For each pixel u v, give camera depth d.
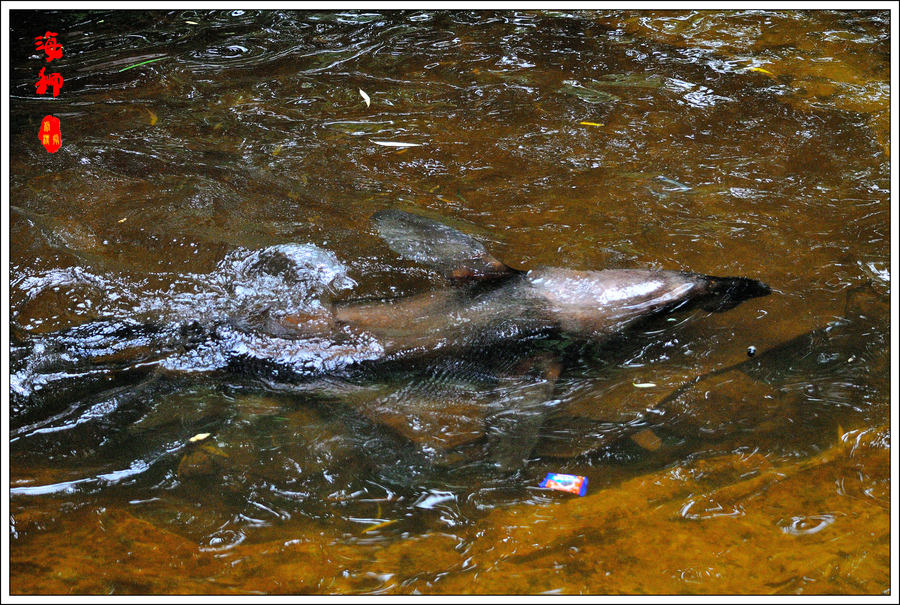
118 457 3.29
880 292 4.12
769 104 6.06
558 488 3.15
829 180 5.08
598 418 3.49
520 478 3.21
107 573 2.75
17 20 7.52
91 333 3.79
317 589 2.69
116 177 5.08
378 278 4.13
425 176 5.16
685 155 5.36
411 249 4.27
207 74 6.62
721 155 5.37
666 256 4.36
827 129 5.69
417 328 3.82
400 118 5.88
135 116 5.93
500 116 5.90
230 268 4.20
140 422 3.44
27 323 3.86
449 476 3.22
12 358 3.66
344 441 3.38
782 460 3.25
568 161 5.31
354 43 7.18
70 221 4.58
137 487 3.16
